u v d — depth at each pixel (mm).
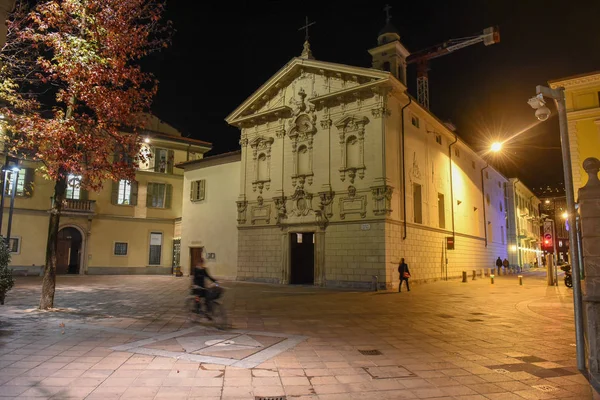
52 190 33500
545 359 7730
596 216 6926
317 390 5863
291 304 15914
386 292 21109
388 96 24422
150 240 37469
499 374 6742
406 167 25766
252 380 6242
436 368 7066
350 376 6539
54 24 12625
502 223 48188
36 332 9602
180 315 12398
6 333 9453
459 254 33094
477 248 37781
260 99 29344
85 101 12836
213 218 31938
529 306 15242
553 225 23812
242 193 29609
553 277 26609
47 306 13109
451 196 32688
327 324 11406
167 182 38875
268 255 27547
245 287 24000
